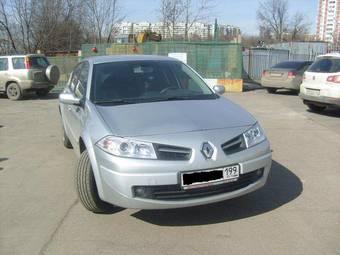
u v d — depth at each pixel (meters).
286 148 7.98
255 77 27.20
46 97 18.38
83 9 36.28
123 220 4.74
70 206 5.20
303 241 4.18
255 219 4.69
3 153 8.01
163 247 4.12
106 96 5.37
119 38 30.98
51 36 35.19
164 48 20.50
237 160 4.34
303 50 37.22
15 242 4.30
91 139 4.61
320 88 11.73
